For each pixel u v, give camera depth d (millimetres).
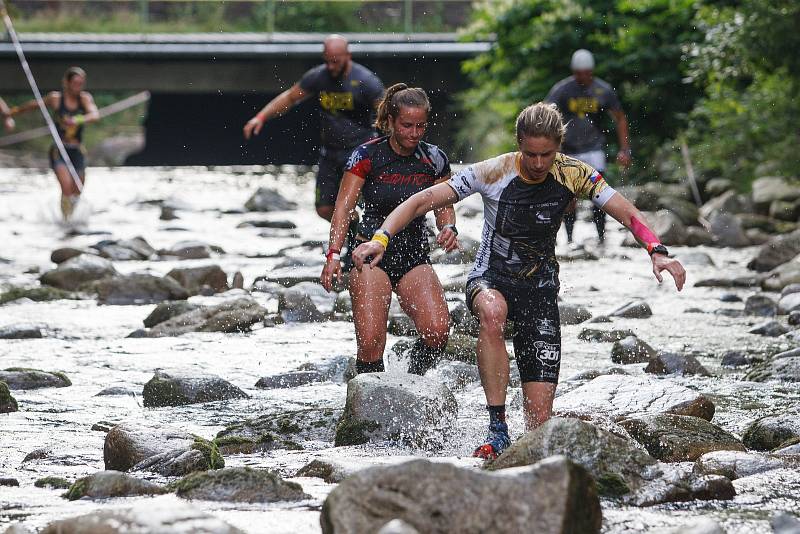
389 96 14039
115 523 8180
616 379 14586
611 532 8953
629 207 11812
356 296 14203
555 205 11875
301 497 10078
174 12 67750
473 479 8391
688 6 46594
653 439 12000
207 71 63469
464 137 60250
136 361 18516
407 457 11805
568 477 8344
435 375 16141
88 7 67062
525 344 12148
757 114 41750
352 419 12773
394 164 14086
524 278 12086
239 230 39438
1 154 90062
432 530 8195
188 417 14477
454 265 29266
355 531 8250
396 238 14188
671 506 9820
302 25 67062
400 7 66125
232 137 78688
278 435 13078
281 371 17641
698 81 43469
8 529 8852
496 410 11781
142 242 32844
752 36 37562
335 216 14078
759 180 40375
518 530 8141
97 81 63312
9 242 36062
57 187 58750
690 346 19562
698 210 39969
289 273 27969
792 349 18359
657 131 47938
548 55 48219
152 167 74750
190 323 21594
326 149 23422
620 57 47531
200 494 10102
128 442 11656
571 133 31688
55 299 25453
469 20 64000
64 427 13875
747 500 10039
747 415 14312
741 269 29781
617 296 25344
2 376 16375
